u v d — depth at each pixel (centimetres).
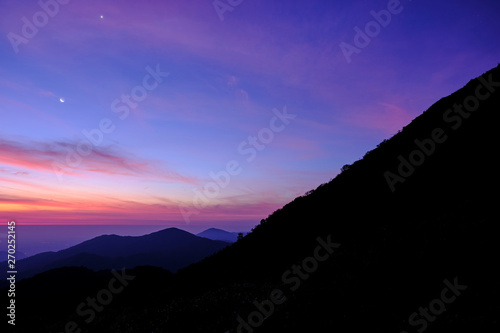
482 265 1172
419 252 1511
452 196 2239
